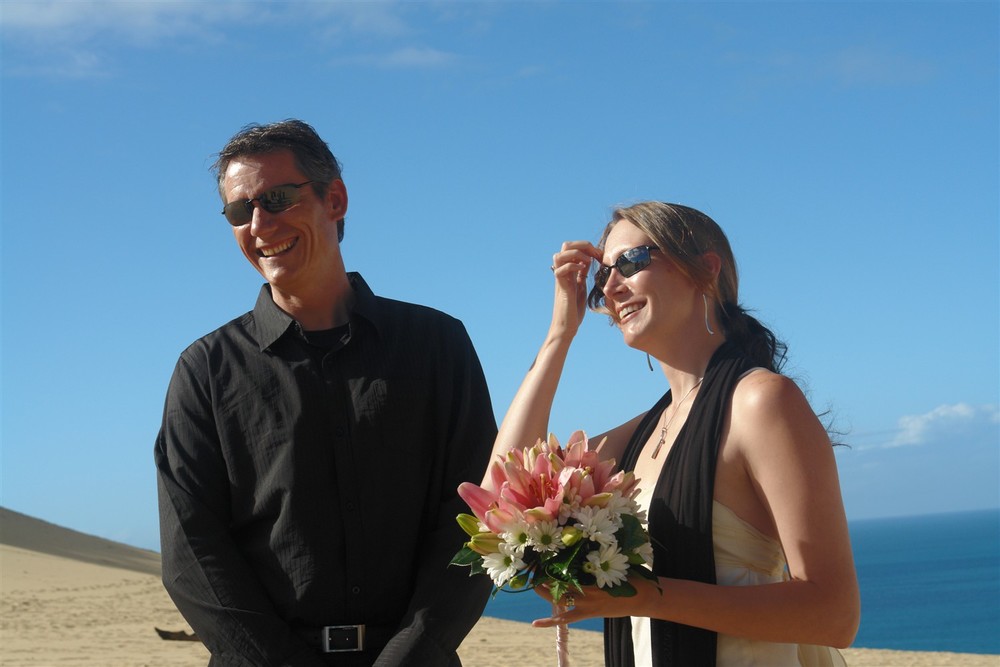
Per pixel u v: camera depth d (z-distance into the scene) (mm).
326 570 3592
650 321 3307
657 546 3127
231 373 3750
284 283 3754
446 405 3822
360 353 3771
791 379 3104
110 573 36875
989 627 60656
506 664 15938
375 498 3660
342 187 3928
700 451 3092
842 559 2908
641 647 3201
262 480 3658
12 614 23641
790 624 2836
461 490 3025
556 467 2965
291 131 3811
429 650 3434
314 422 3672
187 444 3715
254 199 3713
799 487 2924
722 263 3393
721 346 3307
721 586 2912
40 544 48406
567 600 2918
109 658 15836
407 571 3684
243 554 3689
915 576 123938
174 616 23812
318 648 3564
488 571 2932
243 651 3455
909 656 18219
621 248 3350
